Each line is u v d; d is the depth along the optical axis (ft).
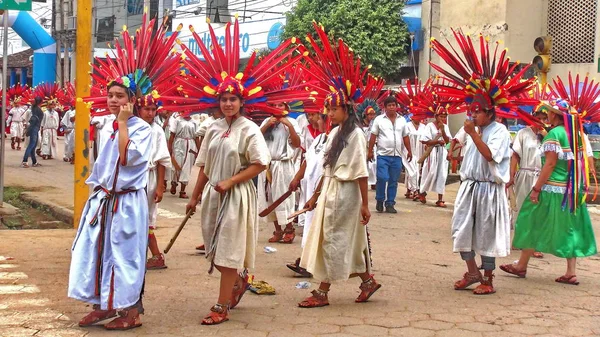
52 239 30.01
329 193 20.20
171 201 44.37
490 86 21.77
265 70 19.20
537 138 30.96
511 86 22.00
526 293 22.74
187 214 19.17
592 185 51.11
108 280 17.08
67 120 70.33
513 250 31.14
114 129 17.65
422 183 45.65
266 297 21.54
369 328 18.48
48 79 116.78
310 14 71.72
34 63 117.60
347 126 20.10
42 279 22.88
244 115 19.15
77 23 31.09
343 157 20.01
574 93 27.50
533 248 24.66
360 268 20.67
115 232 17.17
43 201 41.88
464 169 22.66
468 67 23.03
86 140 32.45
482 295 22.31
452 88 22.86
